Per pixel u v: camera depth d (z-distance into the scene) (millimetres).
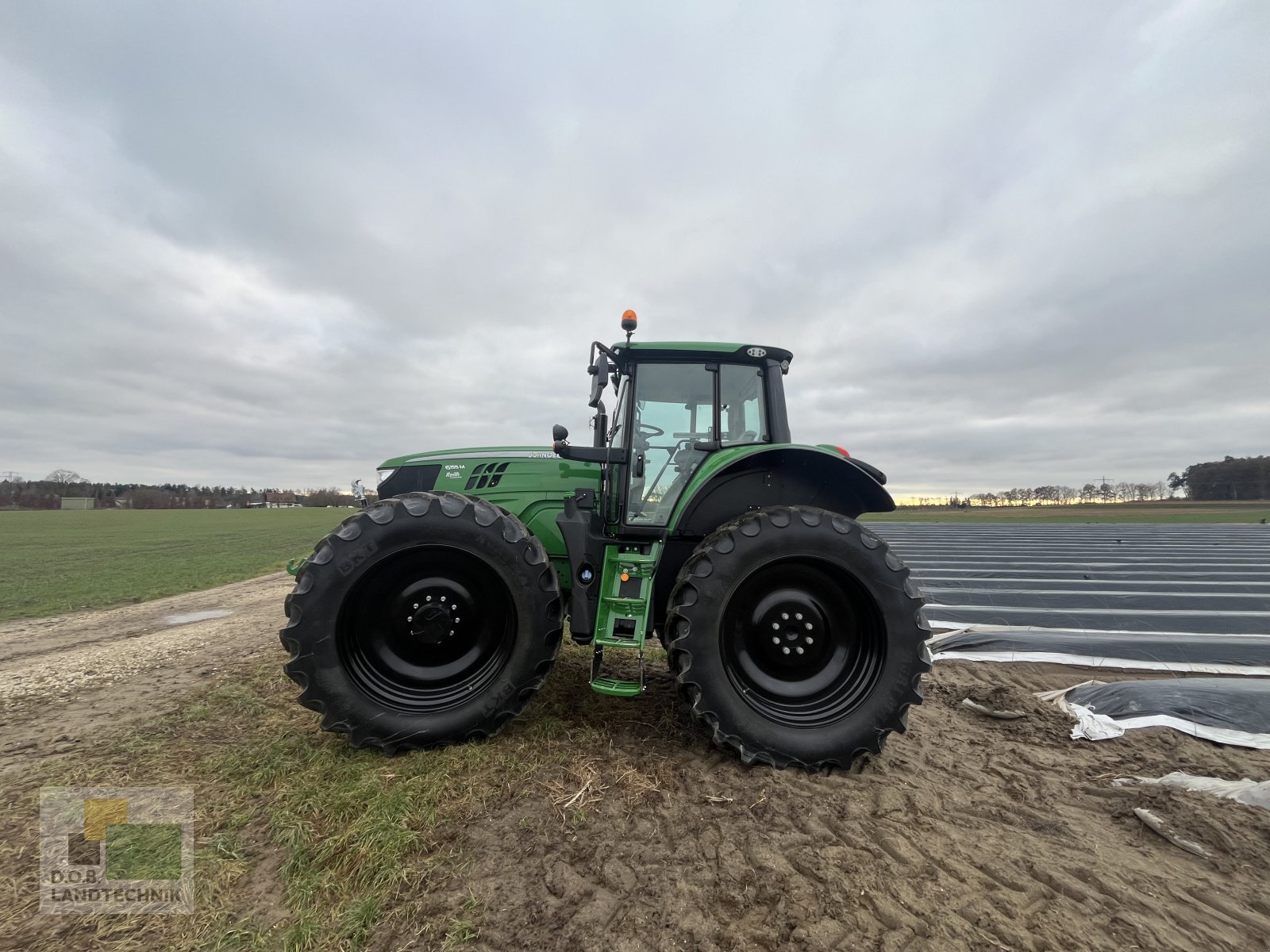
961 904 1826
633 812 2291
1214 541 16281
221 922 1742
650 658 4520
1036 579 9008
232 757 2758
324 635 2730
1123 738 3189
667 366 3586
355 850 1992
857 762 2857
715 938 1664
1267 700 3355
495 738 2908
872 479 3324
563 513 3357
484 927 1692
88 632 6348
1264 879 1970
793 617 2941
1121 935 1712
